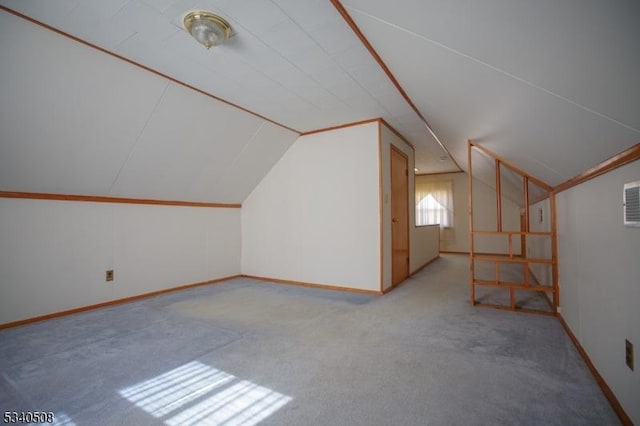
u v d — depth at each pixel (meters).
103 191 3.21
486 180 6.52
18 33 1.89
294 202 4.35
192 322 2.69
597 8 0.75
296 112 3.53
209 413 1.42
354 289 3.83
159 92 2.75
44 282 2.81
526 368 1.83
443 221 8.19
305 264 4.22
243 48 2.23
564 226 2.55
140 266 3.58
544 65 1.16
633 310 1.29
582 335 2.02
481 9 1.06
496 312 2.96
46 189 2.81
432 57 1.80
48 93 2.24
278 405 1.47
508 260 3.07
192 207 4.20
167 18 1.89
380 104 3.27
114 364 1.90
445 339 2.28
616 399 1.43
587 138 1.47
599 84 1.03
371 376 1.74
